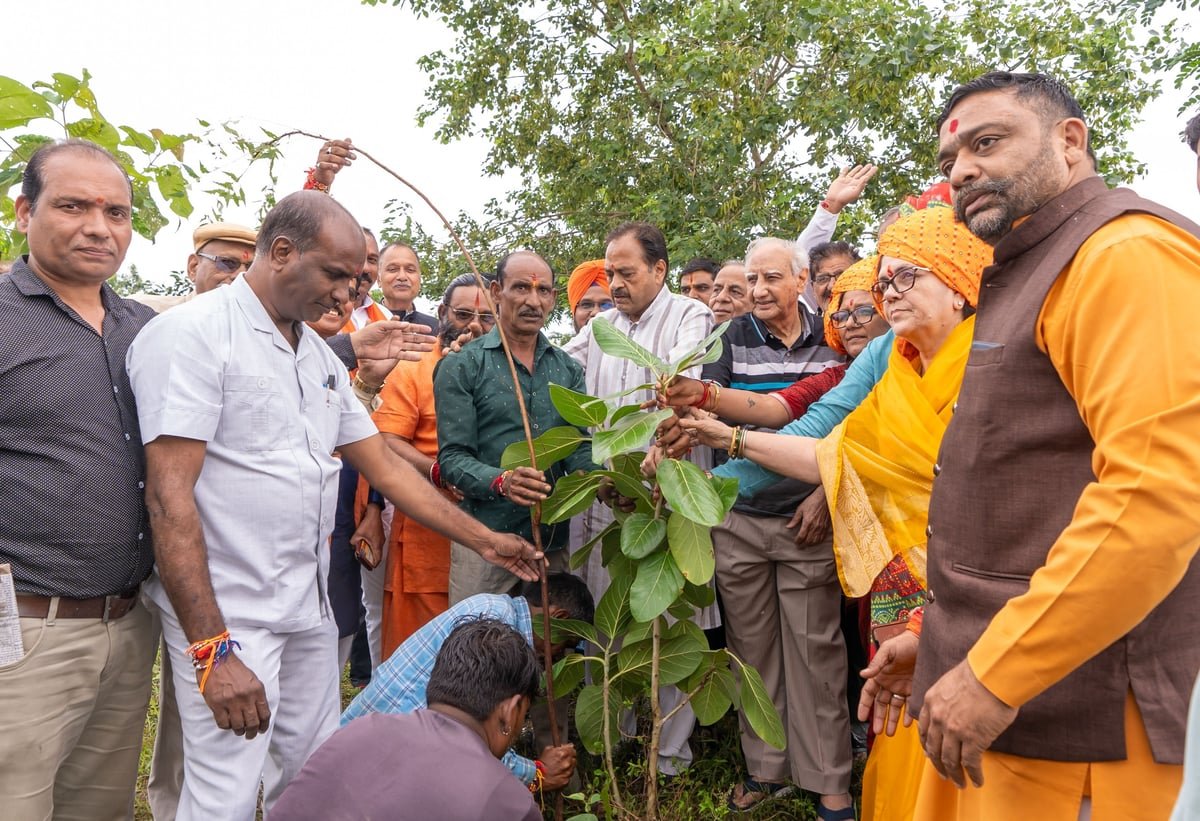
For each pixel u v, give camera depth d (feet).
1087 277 4.92
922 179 32.65
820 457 8.26
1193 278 4.76
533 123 39.63
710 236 28.89
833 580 10.43
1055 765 5.21
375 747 6.22
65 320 7.44
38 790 7.18
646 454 9.16
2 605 6.88
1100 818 5.08
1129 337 4.70
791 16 29.40
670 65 30.73
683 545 8.18
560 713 10.84
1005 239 5.55
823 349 11.47
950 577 5.68
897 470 7.78
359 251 7.50
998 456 5.41
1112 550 4.51
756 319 11.78
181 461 7.07
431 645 8.55
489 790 6.02
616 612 9.18
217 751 7.35
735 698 9.15
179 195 9.95
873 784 8.36
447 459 10.44
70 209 7.32
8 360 7.07
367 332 10.64
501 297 10.98
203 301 7.48
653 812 8.88
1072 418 5.17
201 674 6.94
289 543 7.60
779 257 11.33
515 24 39.24
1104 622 4.57
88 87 9.11
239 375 7.35
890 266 7.60
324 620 8.18
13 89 8.75
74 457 7.25
